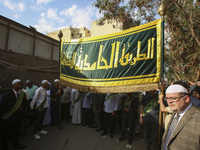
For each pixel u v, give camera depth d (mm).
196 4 4594
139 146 3602
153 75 2844
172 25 5105
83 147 3518
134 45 3221
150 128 3035
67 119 5461
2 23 6094
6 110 3025
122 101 3875
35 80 7227
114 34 3650
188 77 5020
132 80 3117
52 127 4773
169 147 1322
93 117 5270
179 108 1343
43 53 8430
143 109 3207
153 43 2934
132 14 7391
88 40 4160
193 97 2484
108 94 4262
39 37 8117
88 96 4977
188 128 1216
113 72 3451
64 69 4504
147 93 3301
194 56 4434
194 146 1143
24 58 6871
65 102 5383
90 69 3893
